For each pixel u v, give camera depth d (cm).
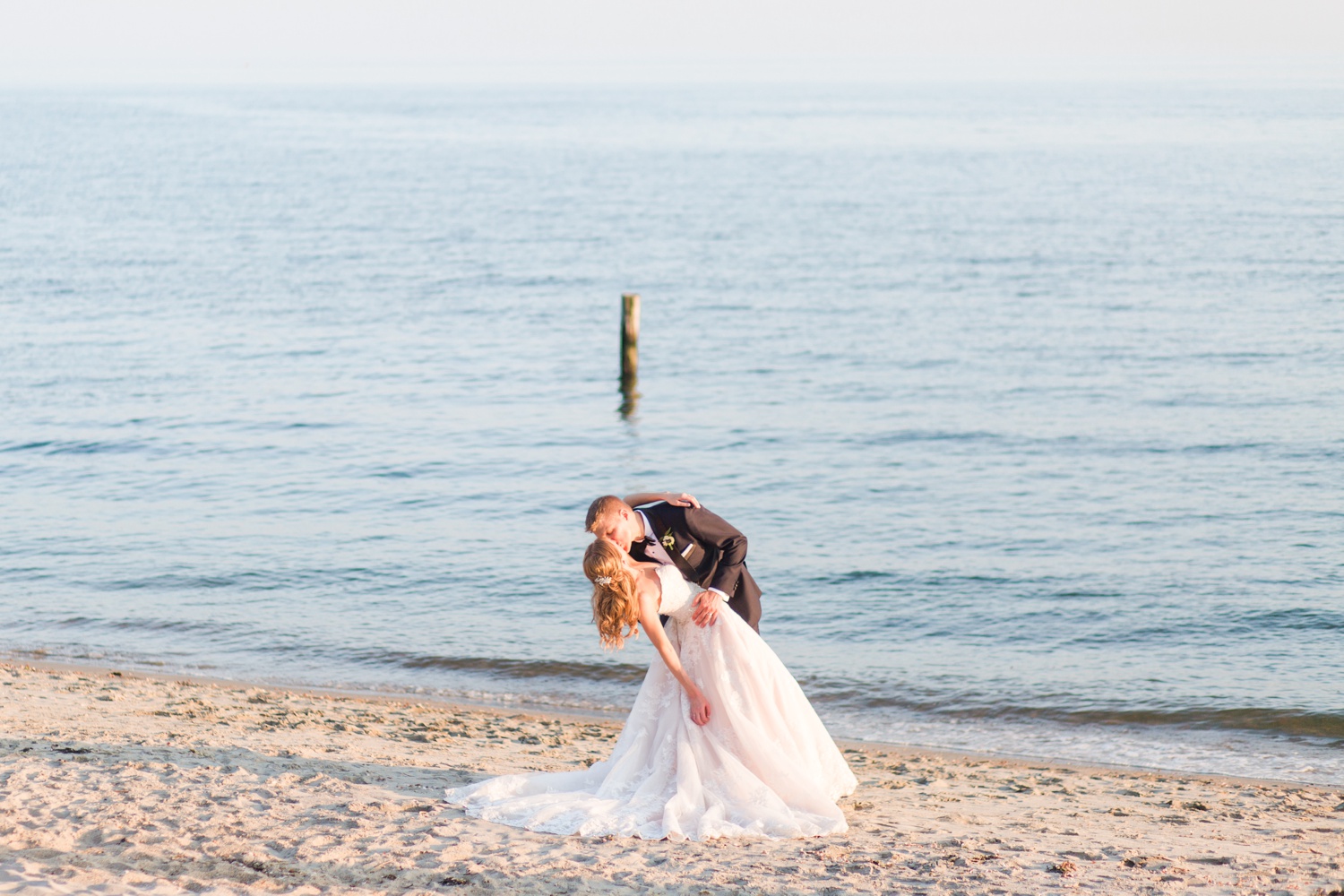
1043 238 4247
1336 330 2706
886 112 12788
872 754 825
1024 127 9912
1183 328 2786
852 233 4519
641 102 16550
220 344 2711
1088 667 1034
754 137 9531
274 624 1134
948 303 3203
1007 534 1466
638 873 455
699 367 2533
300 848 468
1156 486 1670
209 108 15012
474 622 1149
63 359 2512
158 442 1895
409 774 630
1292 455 1806
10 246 4169
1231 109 11300
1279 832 611
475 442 1945
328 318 3052
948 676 1012
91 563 1317
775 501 1639
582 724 876
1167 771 805
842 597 1241
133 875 423
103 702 823
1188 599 1216
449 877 440
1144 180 5859
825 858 486
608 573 508
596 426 2062
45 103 16612
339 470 1764
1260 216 4500
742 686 538
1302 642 1091
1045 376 2380
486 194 5934
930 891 449
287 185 6319
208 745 677
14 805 513
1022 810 649
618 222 4888
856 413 2142
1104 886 466
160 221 4897
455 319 3067
